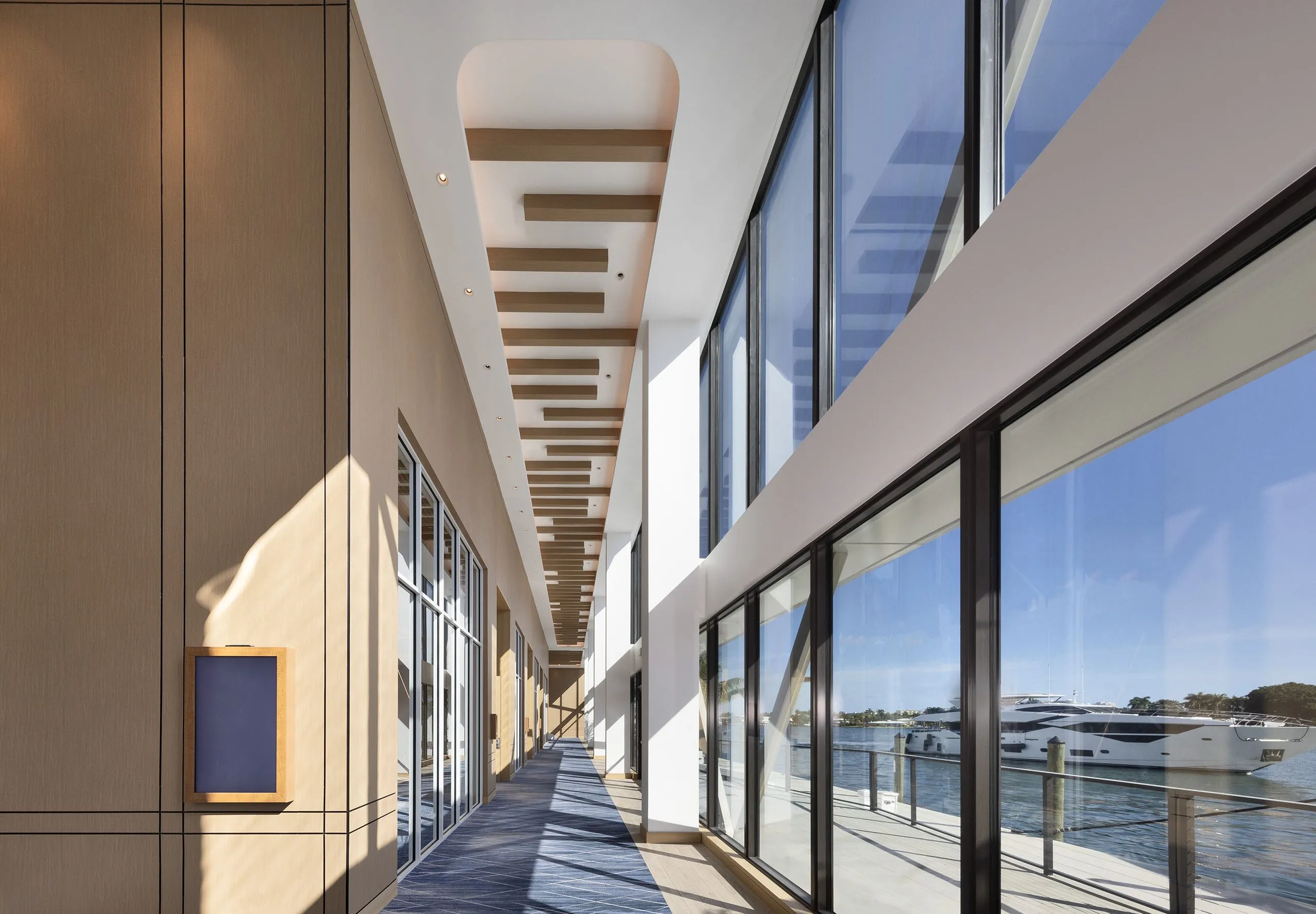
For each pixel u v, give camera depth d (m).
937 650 4.37
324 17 5.25
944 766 4.21
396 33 5.60
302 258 5.09
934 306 4.07
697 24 5.86
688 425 10.48
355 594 5.03
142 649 4.80
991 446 3.79
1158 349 2.60
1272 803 2.05
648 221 8.41
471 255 8.23
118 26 5.20
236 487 4.93
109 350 4.99
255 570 4.88
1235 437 2.26
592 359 11.76
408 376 7.04
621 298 10.23
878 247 5.37
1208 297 2.39
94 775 4.70
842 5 6.06
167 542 4.88
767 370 8.70
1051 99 3.31
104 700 4.75
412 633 7.91
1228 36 2.13
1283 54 1.96
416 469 8.02
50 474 4.89
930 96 4.55
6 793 4.68
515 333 10.92
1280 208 2.03
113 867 4.66
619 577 21.67
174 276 5.05
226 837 4.71
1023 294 3.18
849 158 5.98
